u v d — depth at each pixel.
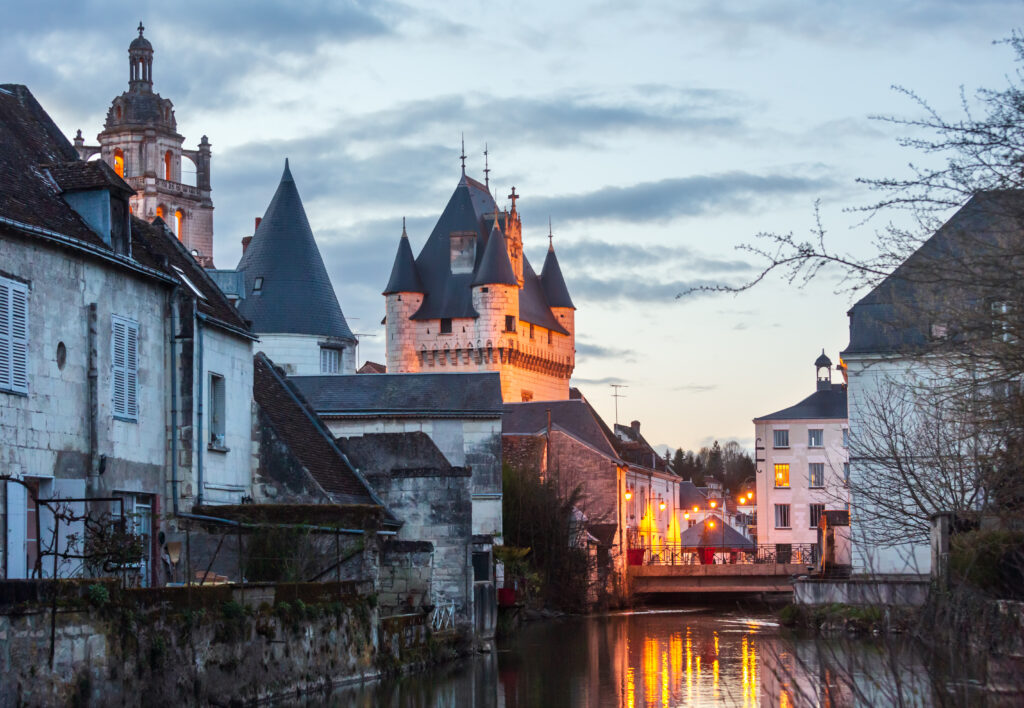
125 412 22.80
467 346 108.19
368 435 36.12
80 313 21.39
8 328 19.22
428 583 29.25
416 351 109.81
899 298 14.23
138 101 144.88
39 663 14.14
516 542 55.62
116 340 22.58
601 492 72.19
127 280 23.14
